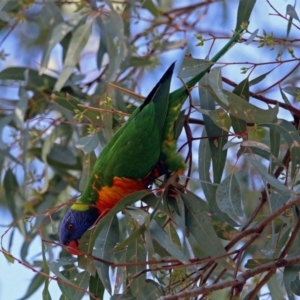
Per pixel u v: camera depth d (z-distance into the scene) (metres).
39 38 11.50
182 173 7.14
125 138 6.91
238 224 6.42
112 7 8.31
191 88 6.76
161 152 7.04
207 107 6.84
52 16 8.84
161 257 6.45
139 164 6.87
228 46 6.81
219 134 6.68
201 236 6.04
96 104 8.74
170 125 7.07
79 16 8.85
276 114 6.23
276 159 6.36
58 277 5.91
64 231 7.20
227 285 5.47
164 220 7.41
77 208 7.16
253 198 10.02
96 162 7.09
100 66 9.00
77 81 9.23
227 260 5.80
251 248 8.27
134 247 6.40
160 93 7.11
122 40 8.25
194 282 6.06
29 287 8.57
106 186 6.90
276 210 5.74
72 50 8.26
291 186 6.50
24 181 8.41
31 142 8.71
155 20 10.55
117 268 6.86
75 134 9.11
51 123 8.70
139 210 6.13
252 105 6.25
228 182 6.24
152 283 6.16
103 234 6.38
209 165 6.82
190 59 6.53
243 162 10.28
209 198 6.70
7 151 8.52
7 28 10.67
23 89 8.70
